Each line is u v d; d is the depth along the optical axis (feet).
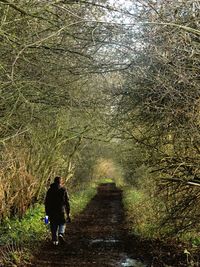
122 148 52.80
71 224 69.56
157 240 47.62
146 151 39.81
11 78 28.07
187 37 28.40
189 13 29.35
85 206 105.50
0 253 38.81
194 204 38.88
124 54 31.09
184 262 37.83
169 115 32.55
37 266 37.83
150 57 29.32
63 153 83.61
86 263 39.68
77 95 40.34
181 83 30.71
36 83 35.06
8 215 54.85
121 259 41.27
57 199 48.65
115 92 34.76
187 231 40.78
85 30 33.27
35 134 47.93
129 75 32.68
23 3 31.53
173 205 40.93
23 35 34.17
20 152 54.80
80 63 34.96
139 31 29.45
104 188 195.42
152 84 32.63
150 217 54.44
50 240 50.93
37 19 34.12
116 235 57.31
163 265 37.55
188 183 36.81
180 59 28.96
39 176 70.28
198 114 30.68
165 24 26.35
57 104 37.86
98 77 39.93
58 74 35.81
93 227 66.23
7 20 33.27
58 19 33.76
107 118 40.11
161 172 39.65
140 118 35.99
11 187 56.03
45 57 35.06
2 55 32.91
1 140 32.58
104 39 31.40
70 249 46.42
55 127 58.75
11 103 36.04
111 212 91.50
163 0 28.58
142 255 42.45
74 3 32.12
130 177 111.96
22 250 41.09
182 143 35.73
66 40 35.60
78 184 120.78
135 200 93.97
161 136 36.37
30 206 63.87
